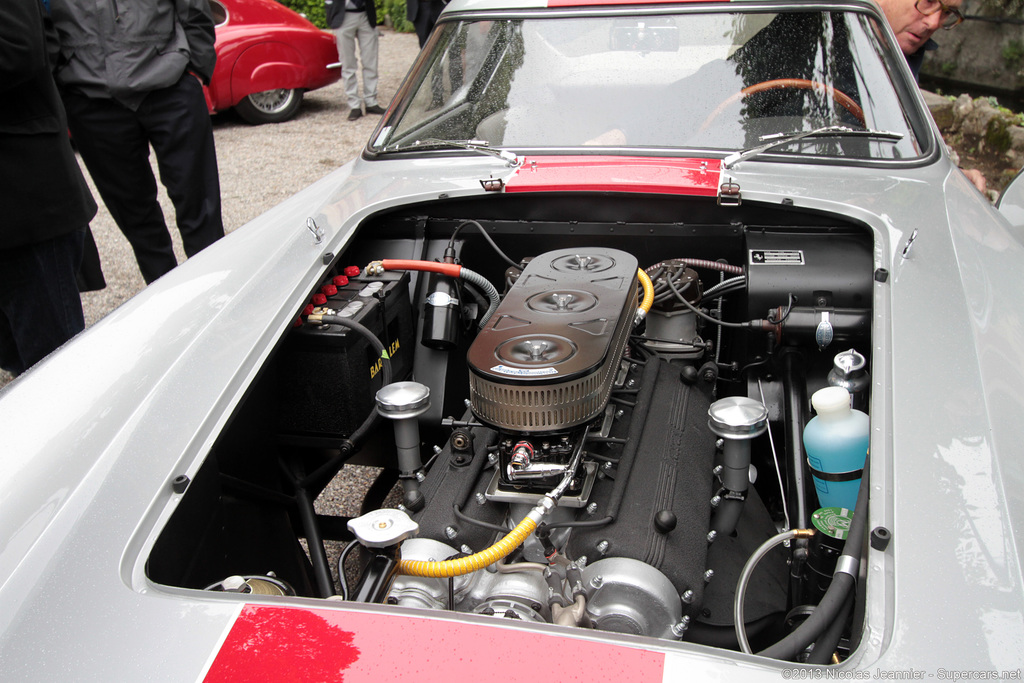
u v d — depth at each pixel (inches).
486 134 91.9
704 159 84.4
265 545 62.6
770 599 61.8
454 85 97.2
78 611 39.1
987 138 236.1
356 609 39.2
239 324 61.3
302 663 36.4
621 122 89.0
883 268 63.8
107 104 141.7
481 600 53.1
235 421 61.6
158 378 55.3
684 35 93.0
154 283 72.5
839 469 55.7
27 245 106.3
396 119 99.1
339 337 66.7
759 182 79.3
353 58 305.4
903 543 40.4
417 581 50.9
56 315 113.3
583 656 36.4
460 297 81.3
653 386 67.6
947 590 38.0
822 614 41.9
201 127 151.2
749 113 87.4
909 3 135.3
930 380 50.7
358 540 46.7
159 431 50.4
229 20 295.0
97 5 135.1
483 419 53.4
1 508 45.4
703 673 35.4
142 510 44.9
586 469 56.1
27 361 114.0
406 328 79.4
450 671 35.9
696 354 76.9
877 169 82.4
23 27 93.8
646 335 77.6
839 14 91.6
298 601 39.9
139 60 139.4
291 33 302.8
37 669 36.7
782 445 74.0
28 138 101.5
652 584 49.0
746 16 92.7
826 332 68.1
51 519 44.3
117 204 152.8
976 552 39.4
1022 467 43.9
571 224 84.2
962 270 62.5
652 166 82.5
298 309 65.2
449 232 86.4
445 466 61.4
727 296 86.2
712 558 63.4
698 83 89.8
